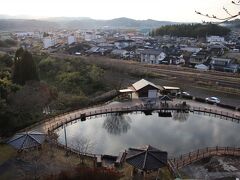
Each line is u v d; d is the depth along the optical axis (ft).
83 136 120.88
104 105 153.28
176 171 81.10
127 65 257.96
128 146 111.55
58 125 122.72
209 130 128.57
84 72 207.00
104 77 204.95
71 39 460.55
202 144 113.09
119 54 343.26
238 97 184.55
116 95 170.30
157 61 302.86
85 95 172.76
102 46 393.29
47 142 101.14
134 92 173.47
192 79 228.02
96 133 124.67
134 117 146.10
